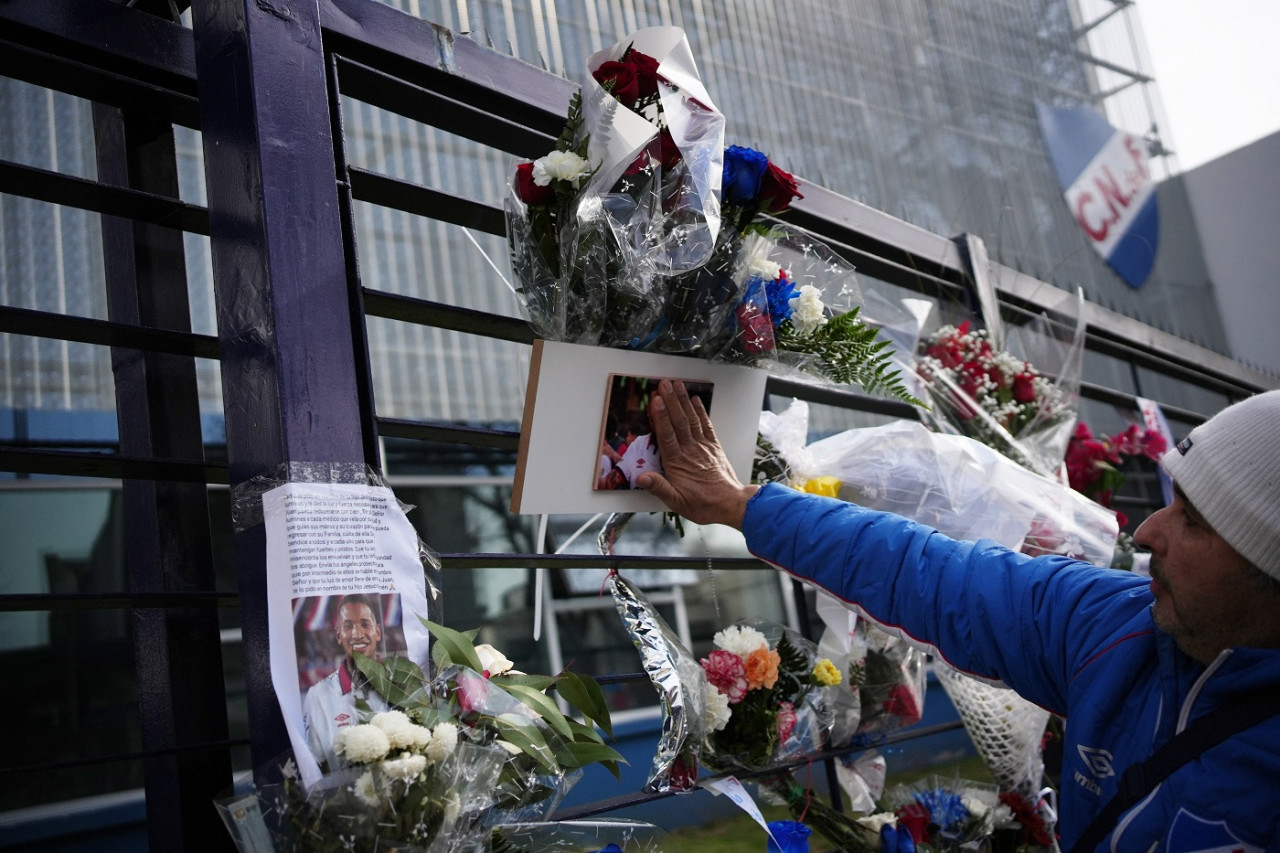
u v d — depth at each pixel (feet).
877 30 10.70
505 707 3.86
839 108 9.80
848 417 13.76
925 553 4.39
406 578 4.00
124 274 5.30
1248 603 3.13
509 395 10.85
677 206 4.59
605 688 14.66
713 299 4.93
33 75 4.64
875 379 5.53
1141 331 13.50
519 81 6.26
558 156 4.54
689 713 5.12
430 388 10.32
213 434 11.39
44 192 4.48
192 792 4.53
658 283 4.72
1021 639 3.99
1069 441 9.47
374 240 9.05
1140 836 3.26
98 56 4.76
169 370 5.08
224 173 4.31
